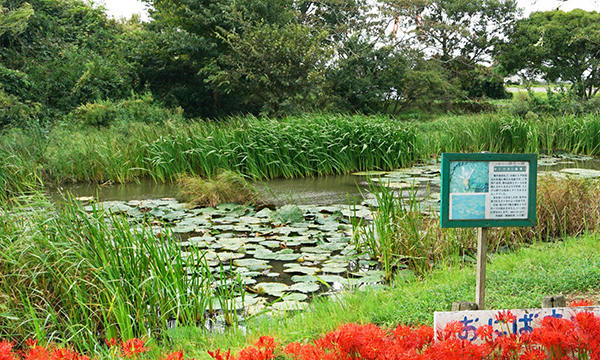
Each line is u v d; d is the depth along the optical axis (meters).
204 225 6.82
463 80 30.19
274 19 21.30
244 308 4.15
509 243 5.73
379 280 4.76
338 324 3.41
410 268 5.20
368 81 23.31
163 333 3.63
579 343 2.43
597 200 6.32
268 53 19.20
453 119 17.66
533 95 22.02
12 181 9.52
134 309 3.85
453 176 2.81
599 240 5.29
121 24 24.97
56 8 20.53
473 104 28.58
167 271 4.30
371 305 3.74
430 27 27.72
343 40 24.53
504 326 2.65
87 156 11.21
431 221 5.88
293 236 6.33
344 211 7.50
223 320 3.97
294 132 12.12
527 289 3.87
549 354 2.47
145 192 9.82
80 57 18.78
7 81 16.36
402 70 24.52
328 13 26.08
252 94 20.97
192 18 20.88
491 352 2.51
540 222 5.98
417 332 2.66
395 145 12.63
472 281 4.05
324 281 4.77
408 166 12.79
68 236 4.38
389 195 5.89
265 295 4.47
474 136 14.08
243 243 6.02
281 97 19.36
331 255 5.62
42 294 3.98
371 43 24.00
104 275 4.01
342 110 22.20
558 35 26.92
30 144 11.18
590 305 2.98
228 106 22.98
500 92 34.16
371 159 12.39
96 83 18.50
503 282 3.99
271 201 8.66
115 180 11.16
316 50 19.17
